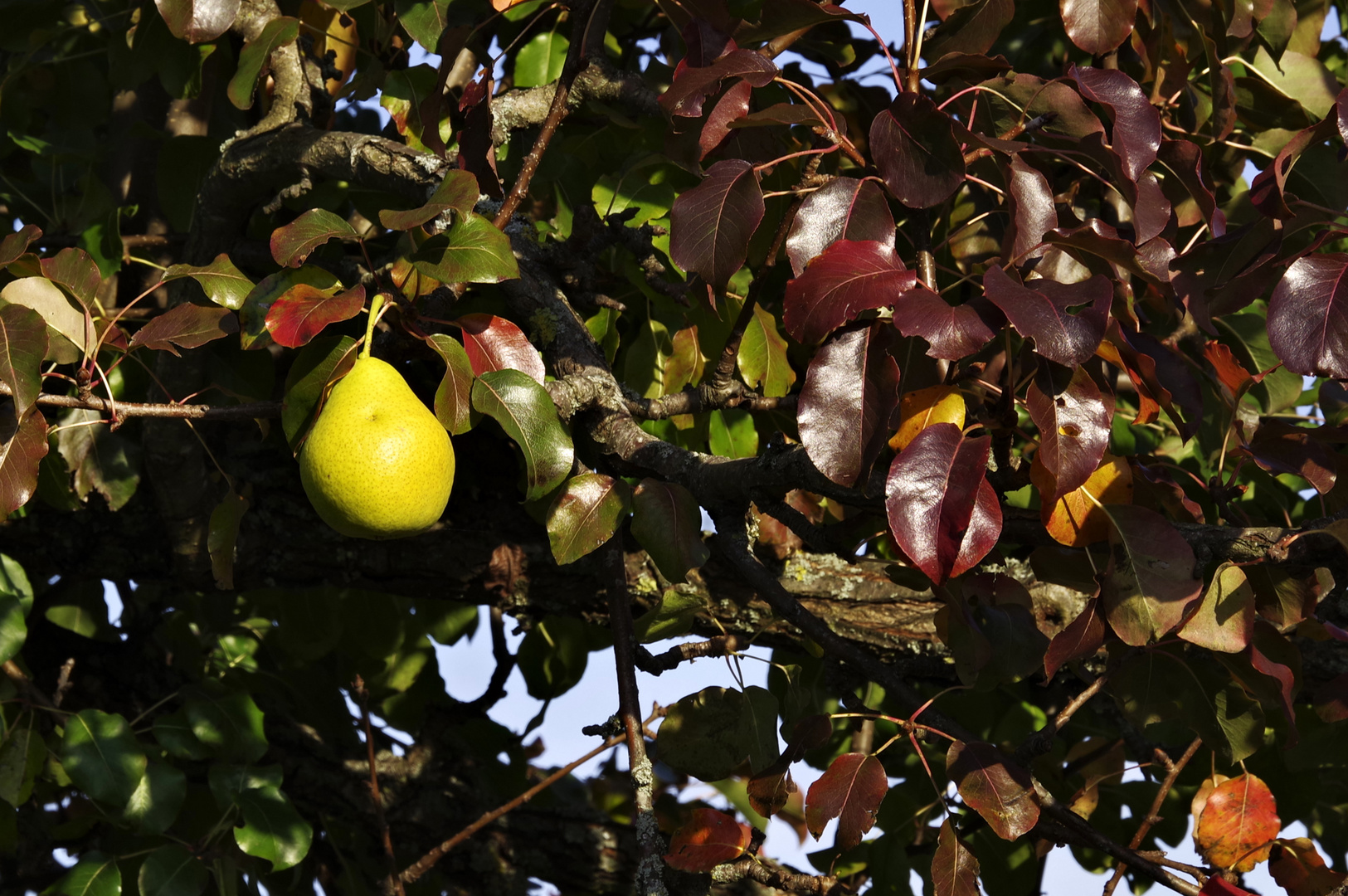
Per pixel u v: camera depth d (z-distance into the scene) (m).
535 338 1.90
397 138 2.25
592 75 1.93
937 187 1.71
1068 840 1.80
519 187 1.79
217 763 2.07
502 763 2.53
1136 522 1.72
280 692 2.51
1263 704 1.76
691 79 1.72
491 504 2.04
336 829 2.58
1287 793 2.08
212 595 2.37
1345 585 1.78
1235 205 2.00
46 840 2.52
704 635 2.04
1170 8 1.96
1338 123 1.71
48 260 1.75
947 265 2.02
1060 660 1.73
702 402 1.85
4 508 1.71
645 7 2.15
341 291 1.74
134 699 2.39
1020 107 1.79
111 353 1.99
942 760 2.34
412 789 2.40
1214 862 1.81
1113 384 1.84
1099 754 2.06
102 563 2.07
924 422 1.72
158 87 2.38
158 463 1.97
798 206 1.71
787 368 2.01
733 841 1.77
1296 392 2.07
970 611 1.81
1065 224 1.81
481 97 1.81
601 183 1.99
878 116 1.71
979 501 1.68
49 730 2.20
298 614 2.27
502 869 2.37
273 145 1.93
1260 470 2.07
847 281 1.67
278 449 2.04
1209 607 1.72
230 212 1.97
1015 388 1.70
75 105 2.34
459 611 2.38
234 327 1.78
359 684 2.07
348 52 2.09
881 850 2.09
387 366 1.73
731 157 1.87
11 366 1.69
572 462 1.75
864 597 2.04
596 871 2.38
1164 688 1.79
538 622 2.45
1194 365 1.88
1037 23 2.18
